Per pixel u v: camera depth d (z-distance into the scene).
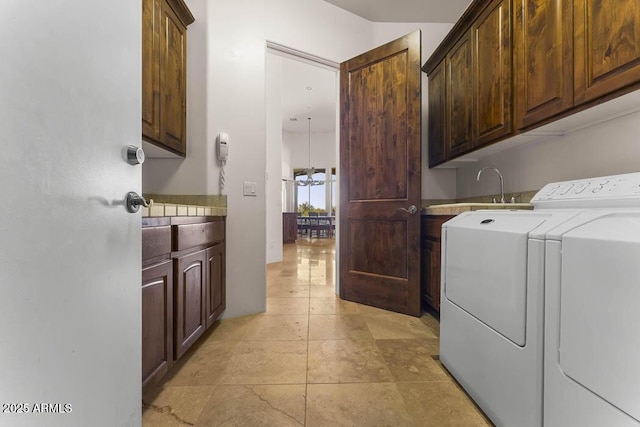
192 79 2.07
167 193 2.06
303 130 9.09
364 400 1.21
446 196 2.96
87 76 0.60
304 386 1.31
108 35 0.67
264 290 2.30
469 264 1.25
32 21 0.47
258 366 1.47
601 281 0.68
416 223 2.23
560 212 0.95
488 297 1.11
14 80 0.44
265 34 2.26
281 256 4.68
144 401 1.20
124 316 0.73
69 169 0.55
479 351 1.16
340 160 2.70
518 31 1.59
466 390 1.26
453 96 2.29
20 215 0.45
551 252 0.83
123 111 0.73
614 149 1.37
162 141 1.73
